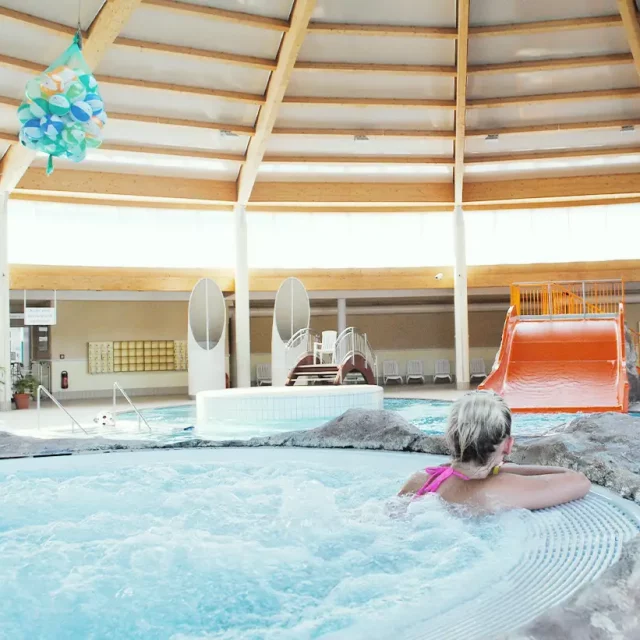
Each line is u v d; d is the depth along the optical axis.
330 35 13.45
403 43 13.73
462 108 14.79
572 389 11.83
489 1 12.84
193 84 14.12
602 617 1.66
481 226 19.19
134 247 17.97
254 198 17.45
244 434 9.62
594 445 4.15
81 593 2.61
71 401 18.14
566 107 15.47
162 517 3.62
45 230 17.20
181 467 4.83
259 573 2.76
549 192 17.81
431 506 3.12
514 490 3.04
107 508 3.82
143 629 2.30
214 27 12.81
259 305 21.75
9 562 2.96
